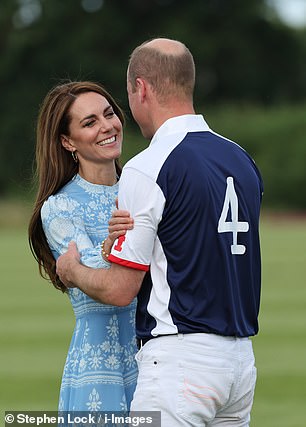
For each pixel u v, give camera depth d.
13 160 151.62
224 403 13.36
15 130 152.75
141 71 13.62
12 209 119.38
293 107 141.25
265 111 137.50
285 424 22.42
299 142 127.25
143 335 13.34
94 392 14.62
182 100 13.62
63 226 14.74
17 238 93.56
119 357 14.75
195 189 13.12
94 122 14.94
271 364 29.67
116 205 14.12
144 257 13.09
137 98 13.73
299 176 123.94
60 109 14.99
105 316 14.72
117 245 13.10
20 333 36.00
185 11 163.12
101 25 157.88
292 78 169.00
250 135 130.88
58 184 15.14
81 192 15.07
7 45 157.38
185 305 13.13
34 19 162.50
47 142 15.14
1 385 26.98
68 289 14.84
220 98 164.62
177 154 13.21
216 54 161.25
